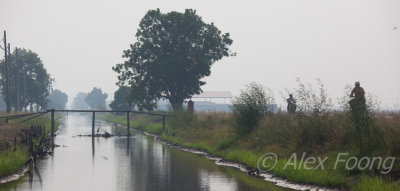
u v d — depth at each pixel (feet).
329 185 88.12
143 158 150.92
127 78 357.41
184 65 334.03
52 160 145.48
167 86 350.84
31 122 282.36
